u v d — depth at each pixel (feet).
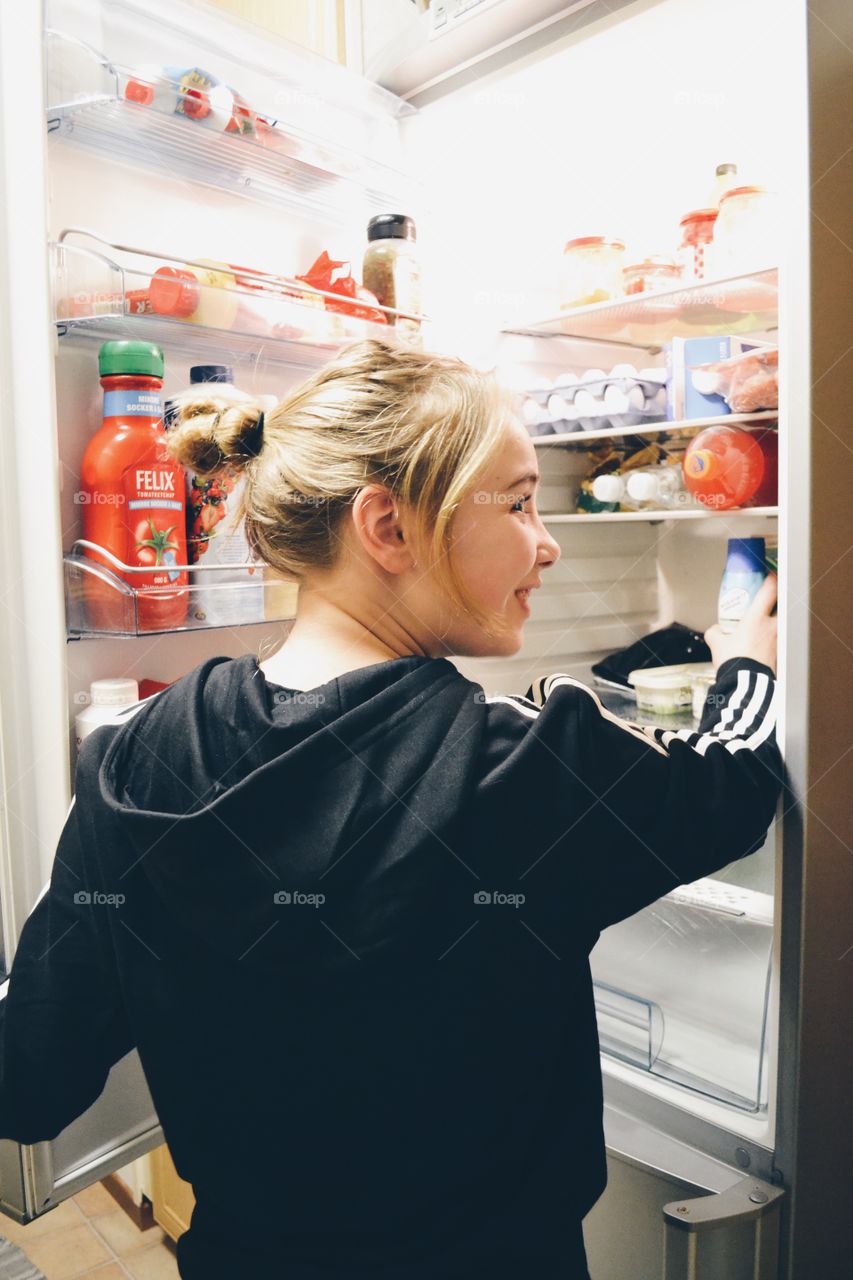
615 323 4.45
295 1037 1.83
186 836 1.71
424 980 1.81
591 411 4.11
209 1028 1.87
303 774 1.76
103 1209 5.38
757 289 3.61
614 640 5.15
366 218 4.65
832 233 2.96
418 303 4.44
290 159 3.92
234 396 3.62
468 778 1.77
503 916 1.84
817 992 3.15
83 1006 2.02
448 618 2.10
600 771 1.99
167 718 1.96
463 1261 1.91
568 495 4.83
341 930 1.73
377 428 1.97
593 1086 2.25
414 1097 1.84
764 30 3.84
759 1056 3.49
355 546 2.00
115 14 3.52
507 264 4.57
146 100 3.27
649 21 3.77
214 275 3.57
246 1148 1.89
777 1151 3.19
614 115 4.51
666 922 3.84
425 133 4.68
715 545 4.95
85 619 3.39
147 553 3.39
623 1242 3.48
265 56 4.08
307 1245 1.90
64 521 3.46
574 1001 2.25
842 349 3.04
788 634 3.02
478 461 1.96
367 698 1.86
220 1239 2.02
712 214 3.87
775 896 3.13
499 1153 1.98
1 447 3.31
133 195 3.70
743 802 2.49
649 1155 3.42
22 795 3.44
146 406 3.42
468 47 4.28
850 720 3.19
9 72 3.13
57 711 3.28
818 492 2.98
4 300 3.25
